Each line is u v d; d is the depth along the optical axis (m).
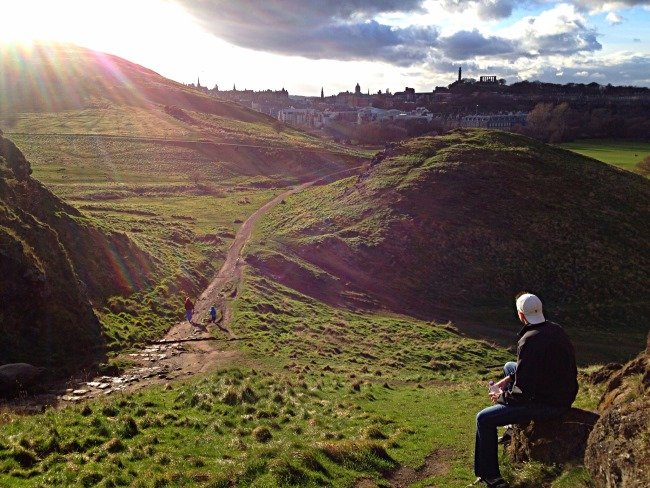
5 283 30.17
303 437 15.78
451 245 63.53
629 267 60.41
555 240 63.88
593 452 8.37
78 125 152.00
